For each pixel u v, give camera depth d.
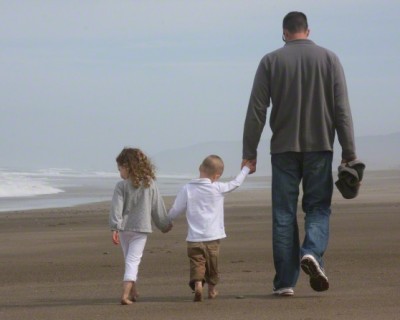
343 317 6.25
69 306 7.21
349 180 7.43
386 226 14.34
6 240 13.91
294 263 7.54
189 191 7.66
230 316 6.46
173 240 13.16
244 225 15.77
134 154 7.70
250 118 7.73
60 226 17.09
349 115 7.62
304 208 7.80
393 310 6.45
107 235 14.36
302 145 7.62
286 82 7.62
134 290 7.47
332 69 7.63
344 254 10.39
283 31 7.86
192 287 7.44
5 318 6.66
